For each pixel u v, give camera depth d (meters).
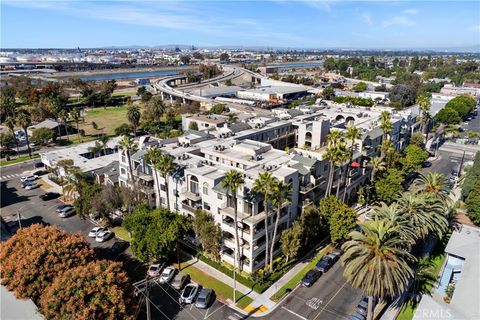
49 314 38.88
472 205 74.56
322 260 60.59
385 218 50.69
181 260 62.19
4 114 158.12
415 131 125.44
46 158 104.06
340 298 53.03
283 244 58.03
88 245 51.22
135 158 75.56
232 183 52.19
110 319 39.78
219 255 60.97
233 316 49.34
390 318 48.41
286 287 55.19
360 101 167.12
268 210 58.72
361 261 43.56
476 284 48.19
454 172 106.31
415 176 102.69
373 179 82.19
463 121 176.50
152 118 158.62
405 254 44.25
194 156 74.69
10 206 83.88
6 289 44.34
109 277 42.16
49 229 50.88
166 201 71.19
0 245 48.97
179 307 51.06
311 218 62.31
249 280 56.00
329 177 69.56
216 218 61.34
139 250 57.34
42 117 161.62
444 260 61.06
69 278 41.38
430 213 59.00
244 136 93.06
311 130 100.12
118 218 77.19
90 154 111.50
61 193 91.00
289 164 67.44
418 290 54.00
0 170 107.31
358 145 84.62
